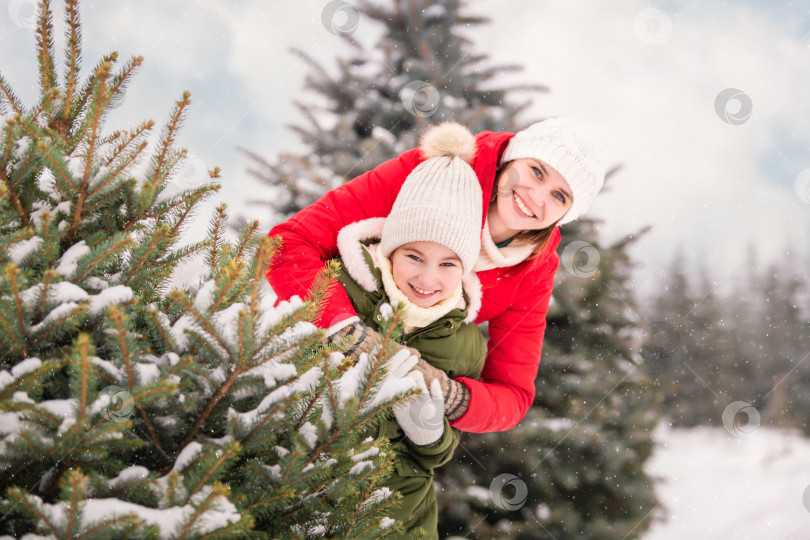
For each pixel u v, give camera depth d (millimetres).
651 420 3350
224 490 923
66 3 1372
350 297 1819
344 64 3520
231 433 1102
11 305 1029
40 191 1292
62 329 1068
